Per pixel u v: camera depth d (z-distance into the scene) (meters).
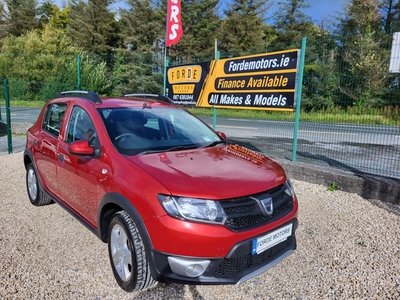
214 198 2.42
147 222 2.45
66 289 2.77
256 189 2.63
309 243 3.64
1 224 4.11
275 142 9.20
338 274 3.04
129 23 36.34
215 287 2.85
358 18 27.53
